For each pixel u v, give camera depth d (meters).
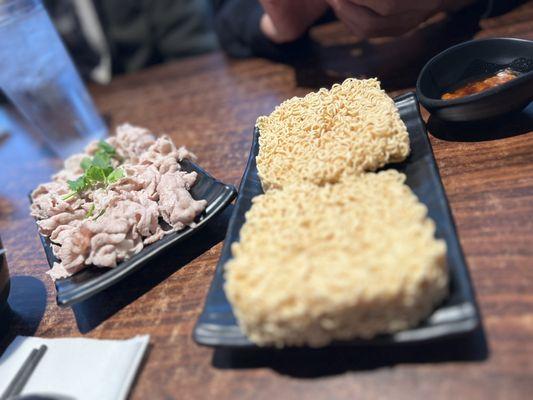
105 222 0.27
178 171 0.33
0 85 0.45
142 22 0.74
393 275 0.17
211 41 0.77
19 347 0.25
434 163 0.25
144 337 0.23
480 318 0.18
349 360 0.19
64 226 0.31
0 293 0.26
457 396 0.17
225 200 0.29
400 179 0.23
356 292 0.17
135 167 0.34
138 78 0.66
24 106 0.47
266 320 0.18
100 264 0.26
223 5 0.62
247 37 0.54
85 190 0.33
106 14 0.73
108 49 0.74
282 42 0.49
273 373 0.20
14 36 0.42
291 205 0.22
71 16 0.74
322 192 0.23
